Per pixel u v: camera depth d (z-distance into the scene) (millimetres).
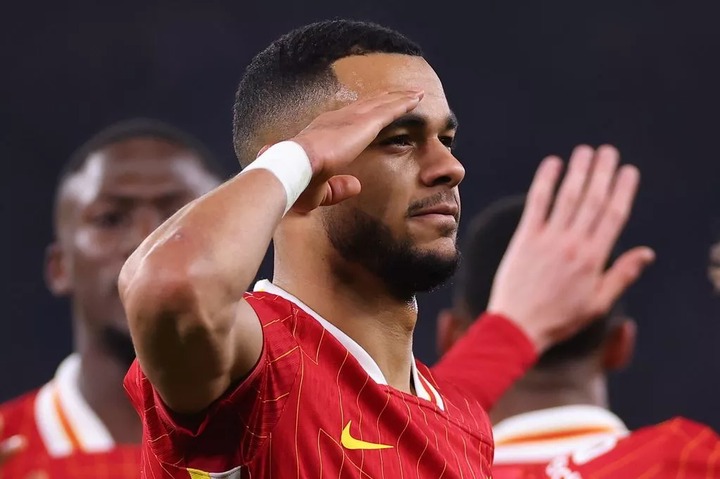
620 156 31484
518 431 11711
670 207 30938
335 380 7297
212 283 6078
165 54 31094
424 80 7746
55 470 13008
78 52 30922
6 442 12148
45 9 30906
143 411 6875
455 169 7559
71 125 30703
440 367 10938
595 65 31844
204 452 6758
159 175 13266
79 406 13359
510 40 32031
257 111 7973
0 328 28250
